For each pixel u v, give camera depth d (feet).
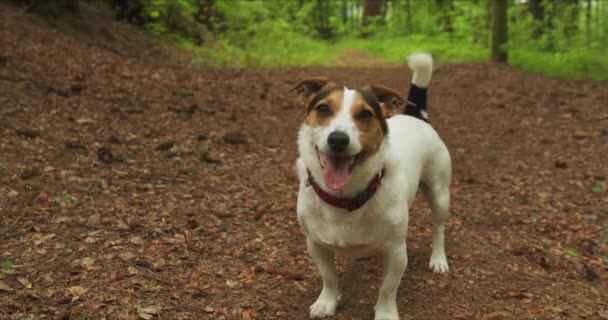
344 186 4.05
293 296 4.64
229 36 16.58
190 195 5.94
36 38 9.77
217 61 13.58
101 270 4.69
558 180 6.79
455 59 17.54
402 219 4.21
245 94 10.12
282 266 4.98
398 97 4.36
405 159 4.55
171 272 4.77
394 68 16.35
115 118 7.53
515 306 4.60
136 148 6.75
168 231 5.29
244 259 5.03
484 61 15.83
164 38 14.67
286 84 11.55
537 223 5.85
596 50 14.98
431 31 24.59
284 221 5.66
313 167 4.10
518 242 5.52
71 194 5.63
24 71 8.16
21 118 6.79
